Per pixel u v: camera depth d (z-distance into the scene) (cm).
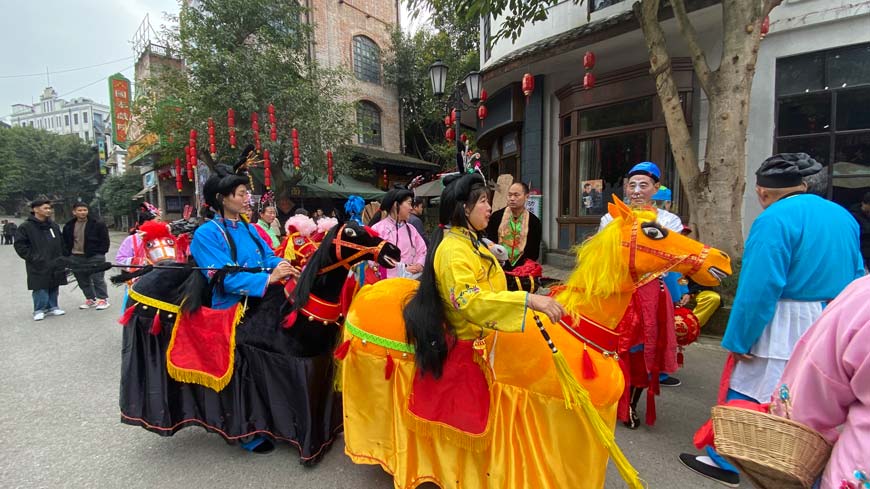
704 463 263
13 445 301
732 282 496
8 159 3659
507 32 697
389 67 1883
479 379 211
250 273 268
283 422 266
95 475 267
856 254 217
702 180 526
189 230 392
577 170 845
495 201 627
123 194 2480
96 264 270
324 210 1650
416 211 752
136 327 279
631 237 199
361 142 1814
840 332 111
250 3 1120
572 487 200
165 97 1171
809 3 619
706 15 617
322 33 1644
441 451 222
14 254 1847
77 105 7625
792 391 126
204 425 279
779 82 654
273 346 264
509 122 959
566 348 203
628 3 720
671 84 539
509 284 304
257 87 1110
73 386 399
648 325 282
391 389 239
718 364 427
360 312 246
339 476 262
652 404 288
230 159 1154
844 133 616
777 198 226
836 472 109
